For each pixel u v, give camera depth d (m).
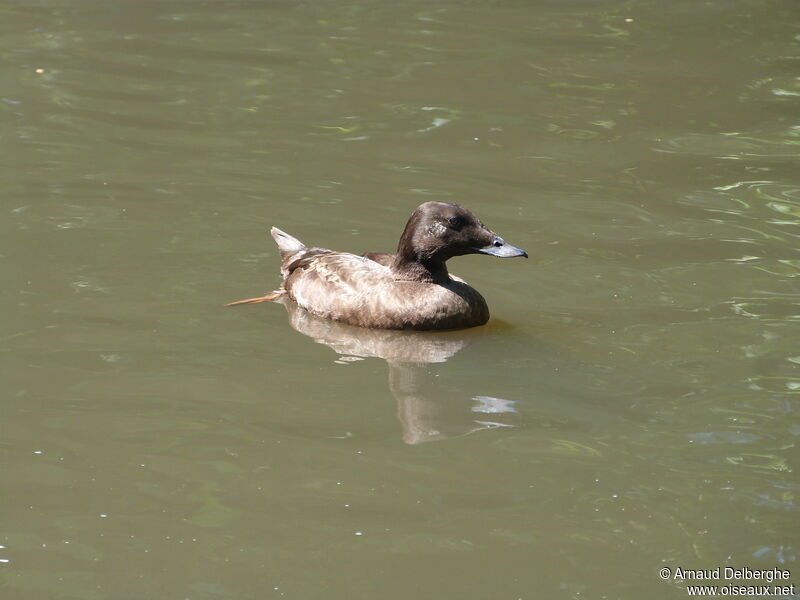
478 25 25.53
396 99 20.81
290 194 16.56
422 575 8.52
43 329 12.36
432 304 13.00
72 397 10.98
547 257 14.86
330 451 10.21
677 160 18.31
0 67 21.53
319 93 21.00
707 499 9.55
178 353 12.05
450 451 10.27
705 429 10.71
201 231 15.25
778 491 9.66
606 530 9.12
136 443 10.21
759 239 15.39
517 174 17.58
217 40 23.91
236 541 8.87
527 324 13.20
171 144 18.27
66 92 20.42
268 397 11.20
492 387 11.64
